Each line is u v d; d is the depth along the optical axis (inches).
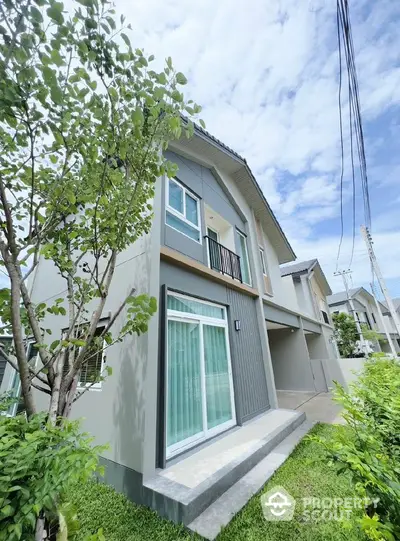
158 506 93.9
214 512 92.3
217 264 216.8
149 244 141.4
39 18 52.3
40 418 52.9
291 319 362.9
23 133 67.5
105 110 74.3
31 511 37.8
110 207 91.9
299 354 375.9
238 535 82.0
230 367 193.6
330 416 225.8
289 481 113.0
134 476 105.8
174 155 207.5
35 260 73.7
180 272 164.2
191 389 150.8
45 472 40.3
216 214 242.8
